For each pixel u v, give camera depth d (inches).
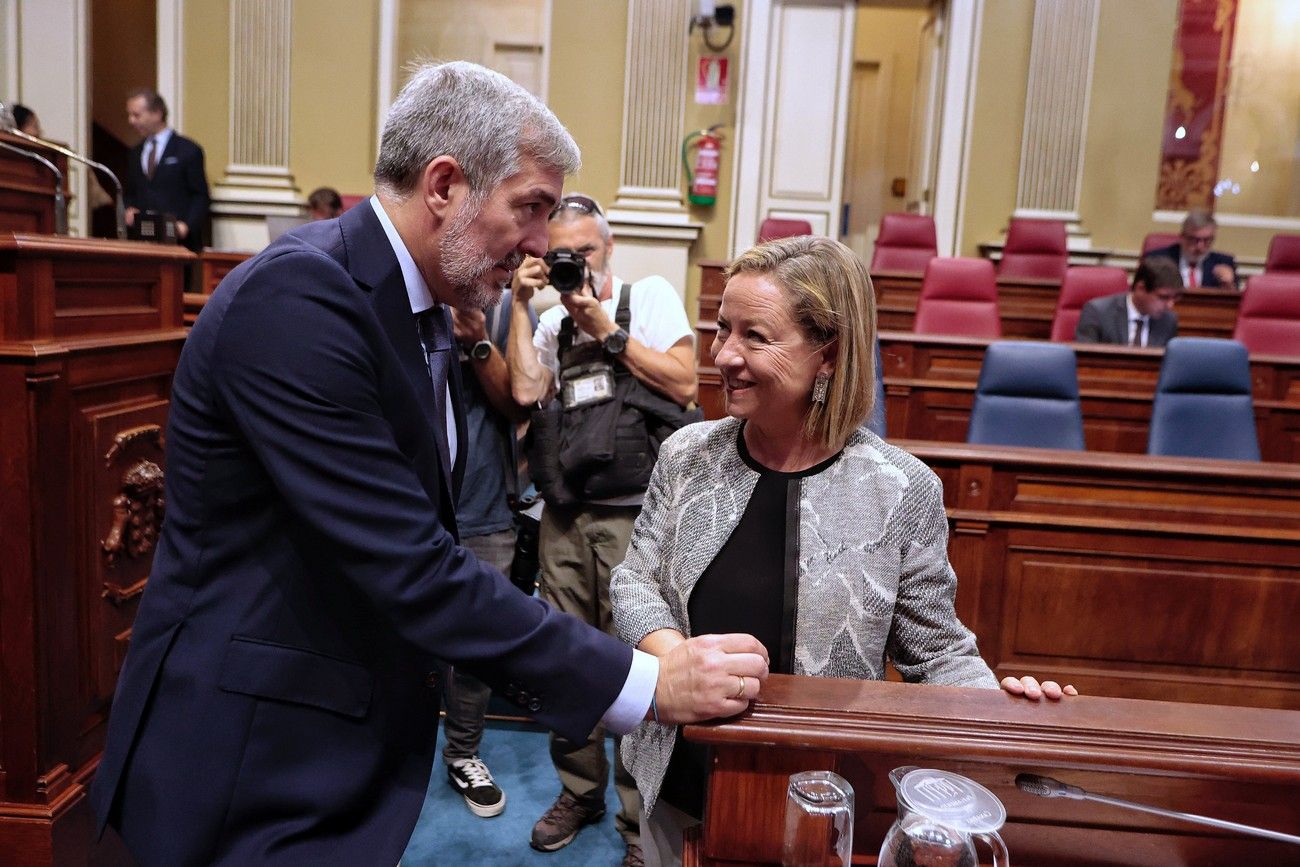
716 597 51.9
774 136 294.2
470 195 42.9
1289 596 100.3
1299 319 209.6
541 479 88.7
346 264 43.3
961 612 104.0
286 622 43.1
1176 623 101.5
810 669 50.0
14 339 65.6
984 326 216.4
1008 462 103.0
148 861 42.1
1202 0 297.7
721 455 54.3
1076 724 41.0
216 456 42.4
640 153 285.7
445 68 43.9
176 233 94.1
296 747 42.9
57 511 68.6
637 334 88.6
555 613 43.1
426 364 45.5
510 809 97.6
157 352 81.4
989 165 298.8
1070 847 41.4
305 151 288.2
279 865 41.8
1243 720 42.6
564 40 284.8
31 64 279.6
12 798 68.4
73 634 71.3
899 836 35.9
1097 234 302.2
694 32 283.9
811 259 49.8
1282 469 102.3
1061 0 289.3
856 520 50.9
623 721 41.2
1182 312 235.1
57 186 93.3
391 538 40.5
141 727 43.5
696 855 43.9
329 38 284.7
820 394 50.9
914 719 40.7
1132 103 297.0
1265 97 301.4
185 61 284.5
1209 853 41.2
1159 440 152.6
